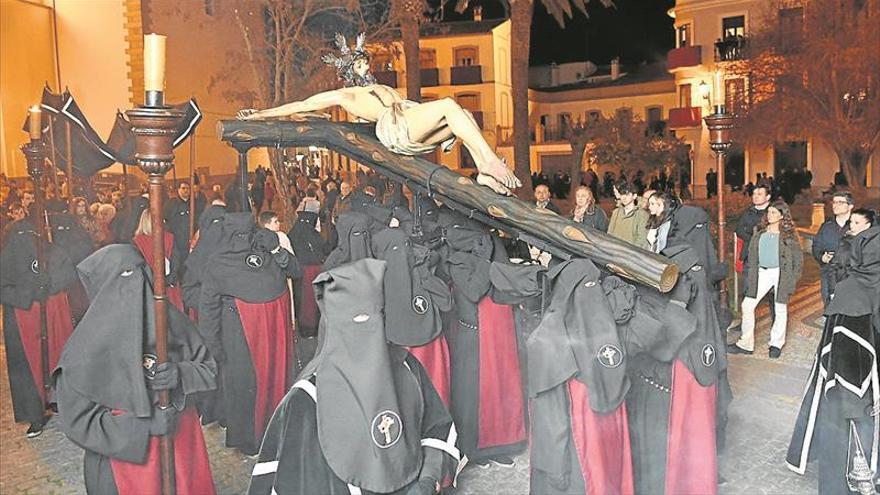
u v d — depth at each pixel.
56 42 5.48
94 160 4.69
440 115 3.93
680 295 3.00
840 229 3.42
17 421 3.90
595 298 2.81
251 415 3.74
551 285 2.91
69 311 4.22
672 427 2.91
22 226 4.19
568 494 2.75
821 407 3.17
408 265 3.49
